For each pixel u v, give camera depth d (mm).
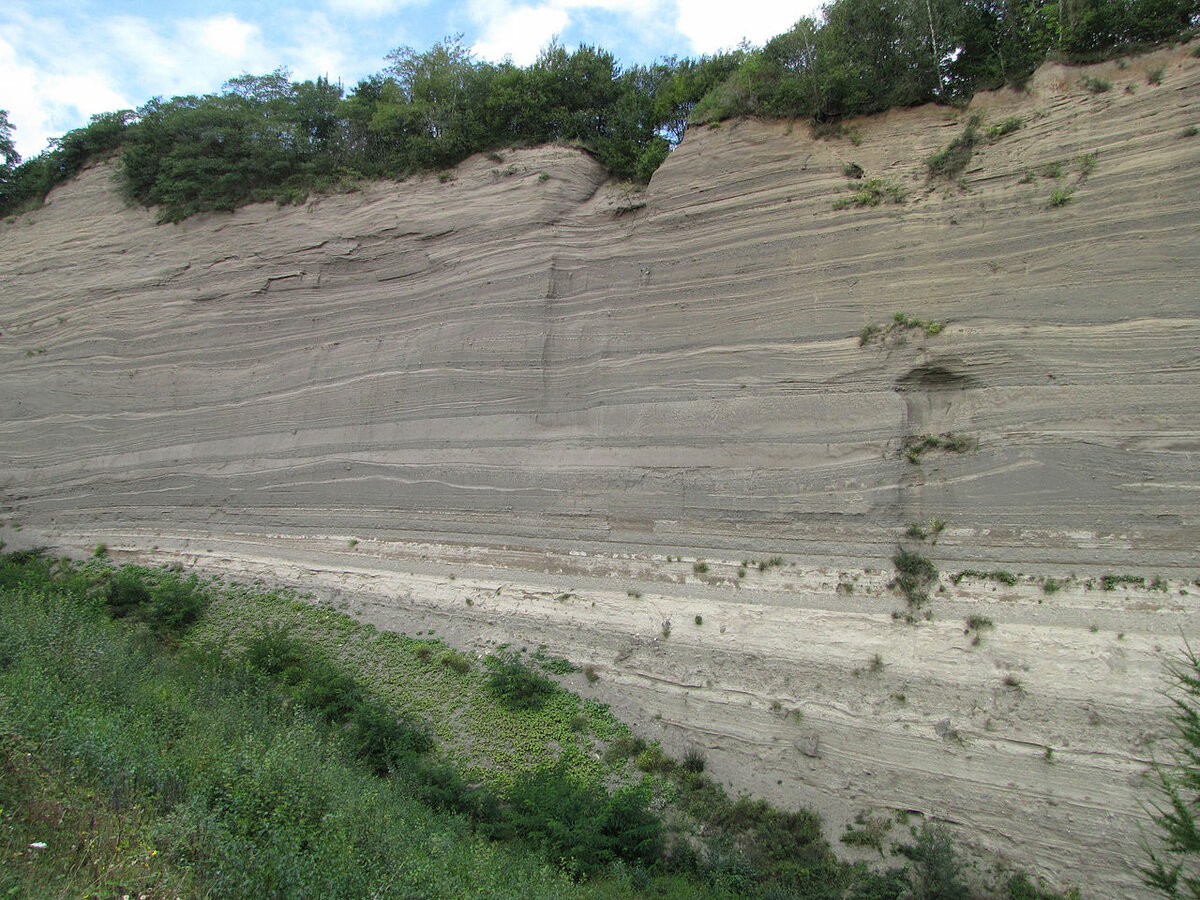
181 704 10523
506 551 14844
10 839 6695
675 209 15016
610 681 12586
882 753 10328
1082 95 11484
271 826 7625
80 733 8266
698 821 10516
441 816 9852
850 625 11164
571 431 14992
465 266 17469
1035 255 11188
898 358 11883
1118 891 8508
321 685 12852
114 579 17438
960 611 10492
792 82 14031
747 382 13242
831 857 9719
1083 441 10312
